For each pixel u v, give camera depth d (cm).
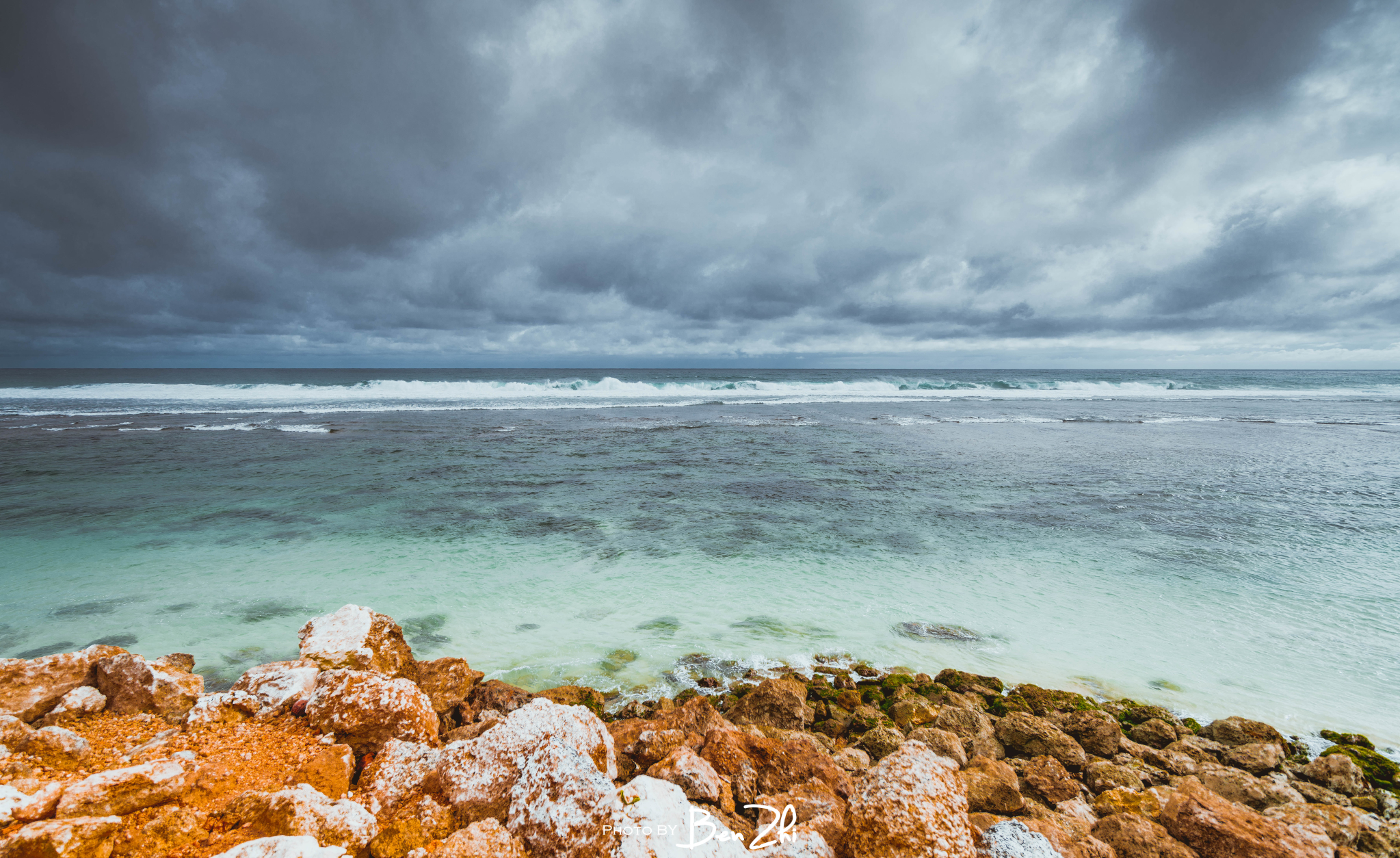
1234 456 2180
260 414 3428
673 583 971
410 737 434
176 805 321
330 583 953
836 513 1396
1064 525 1308
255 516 1336
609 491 1595
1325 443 2502
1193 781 488
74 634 763
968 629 820
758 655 745
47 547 1115
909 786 361
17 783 323
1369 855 403
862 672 707
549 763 348
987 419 3431
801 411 3891
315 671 485
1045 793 473
